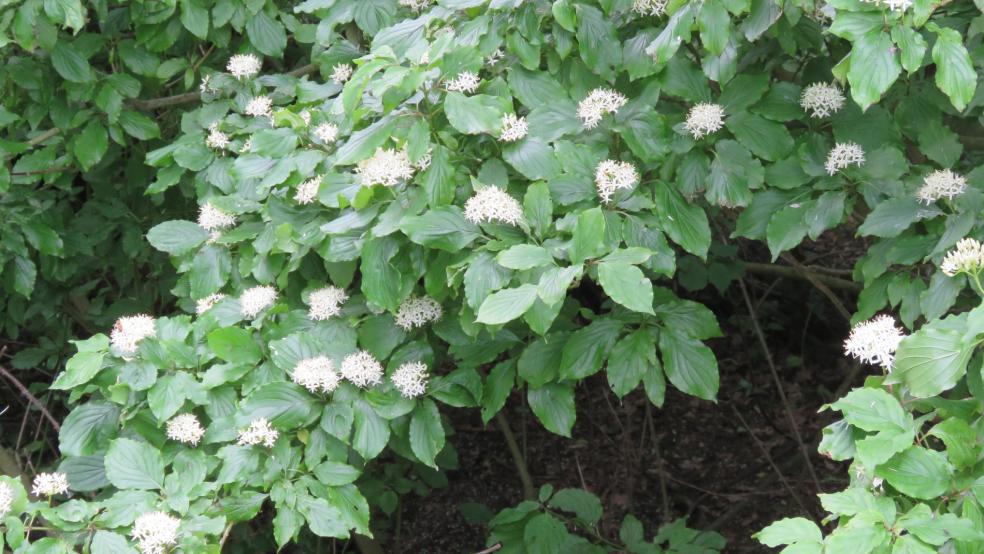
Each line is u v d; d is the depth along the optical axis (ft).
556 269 5.80
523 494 15.79
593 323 7.38
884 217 6.88
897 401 4.86
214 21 9.96
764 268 14.25
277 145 7.80
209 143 9.17
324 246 7.39
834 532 4.50
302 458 7.19
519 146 6.80
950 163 7.32
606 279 5.72
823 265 17.08
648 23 7.61
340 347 7.43
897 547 4.30
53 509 6.17
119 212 12.25
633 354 7.21
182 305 9.37
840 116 7.34
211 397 7.29
